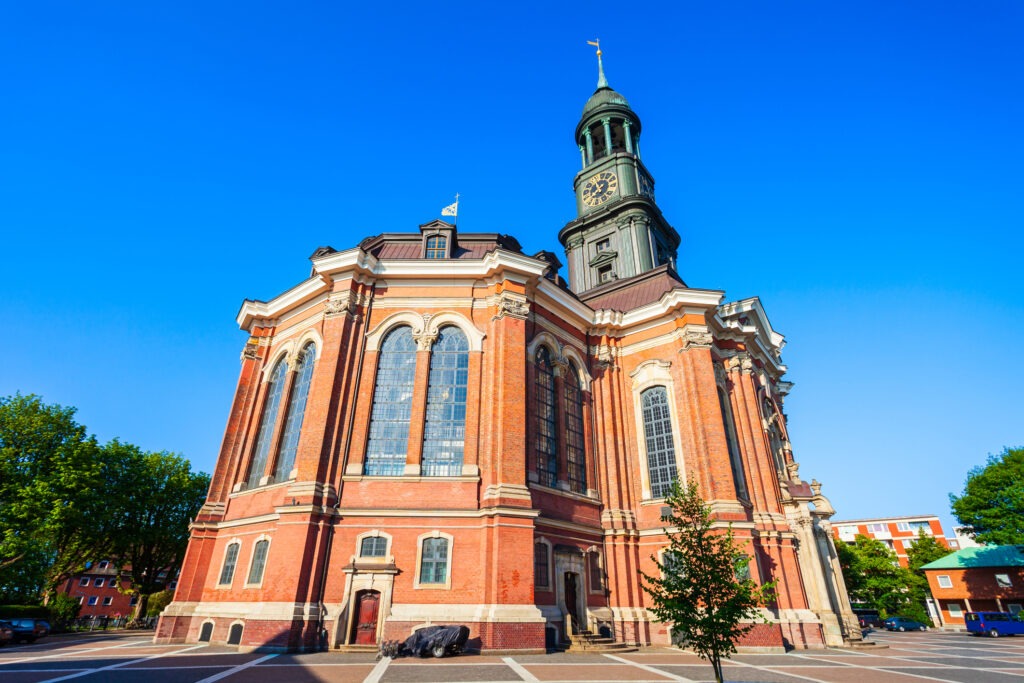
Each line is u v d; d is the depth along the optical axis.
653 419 29.47
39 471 36.59
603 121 45.38
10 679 13.31
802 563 28.58
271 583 20.12
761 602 12.84
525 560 20.75
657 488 27.97
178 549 49.28
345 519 21.52
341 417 23.44
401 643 18.23
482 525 21.44
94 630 39.03
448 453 23.42
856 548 66.62
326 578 20.55
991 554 56.16
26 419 36.94
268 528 22.89
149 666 15.62
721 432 26.83
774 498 28.17
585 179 43.84
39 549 34.47
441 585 20.48
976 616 42.53
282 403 26.59
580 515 25.94
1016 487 42.34
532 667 16.03
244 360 29.72
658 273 35.38
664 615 12.44
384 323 25.77
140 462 44.94
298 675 14.02
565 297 29.64
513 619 19.50
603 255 40.16
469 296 26.48
